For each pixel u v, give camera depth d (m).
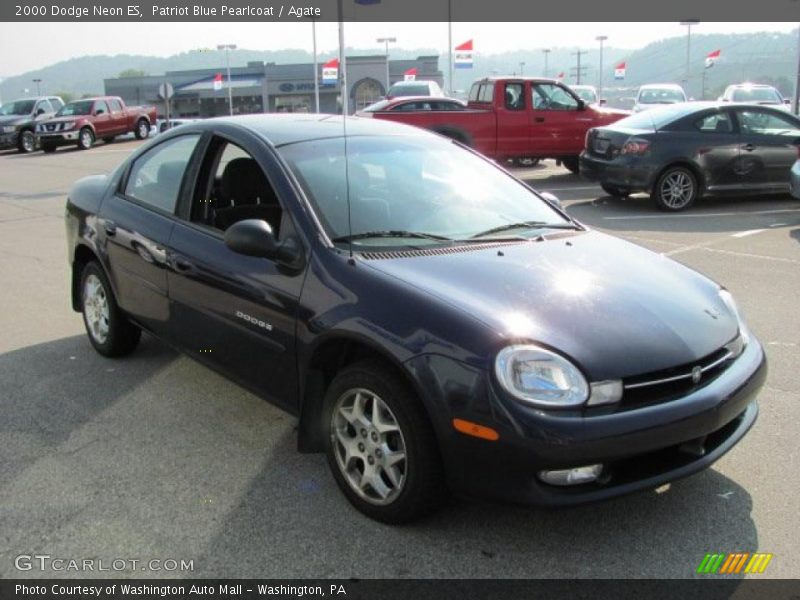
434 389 2.73
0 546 2.92
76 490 3.33
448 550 2.88
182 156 4.26
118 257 4.53
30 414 4.13
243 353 3.63
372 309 2.98
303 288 3.25
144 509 3.17
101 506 3.19
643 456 2.82
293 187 3.52
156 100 68.38
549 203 4.28
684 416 2.75
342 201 3.55
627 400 2.72
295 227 3.39
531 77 14.85
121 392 4.42
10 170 18.83
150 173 4.51
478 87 15.31
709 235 8.84
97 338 5.04
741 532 2.99
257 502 3.22
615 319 2.92
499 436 2.62
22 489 3.34
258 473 3.47
